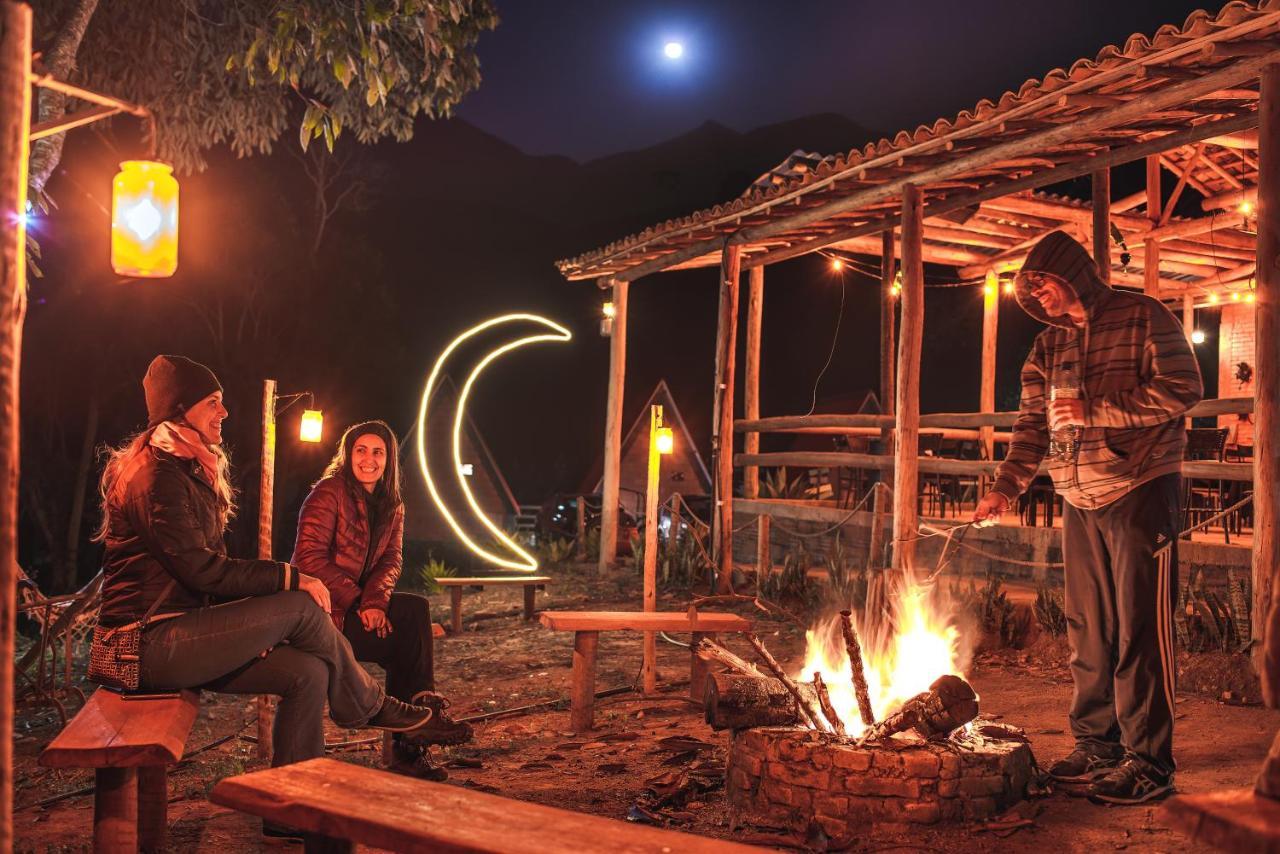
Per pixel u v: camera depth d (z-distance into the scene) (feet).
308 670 12.91
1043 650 25.55
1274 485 20.57
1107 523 14.10
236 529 113.50
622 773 16.15
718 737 18.44
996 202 38.58
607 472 50.34
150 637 12.12
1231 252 47.16
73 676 26.09
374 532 16.71
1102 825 12.74
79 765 10.34
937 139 28.07
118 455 12.64
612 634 31.48
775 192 35.70
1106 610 14.60
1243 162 39.60
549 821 7.91
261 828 13.76
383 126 40.32
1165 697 13.75
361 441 16.62
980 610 27.04
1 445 6.31
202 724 20.79
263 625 12.46
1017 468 15.75
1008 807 13.25
